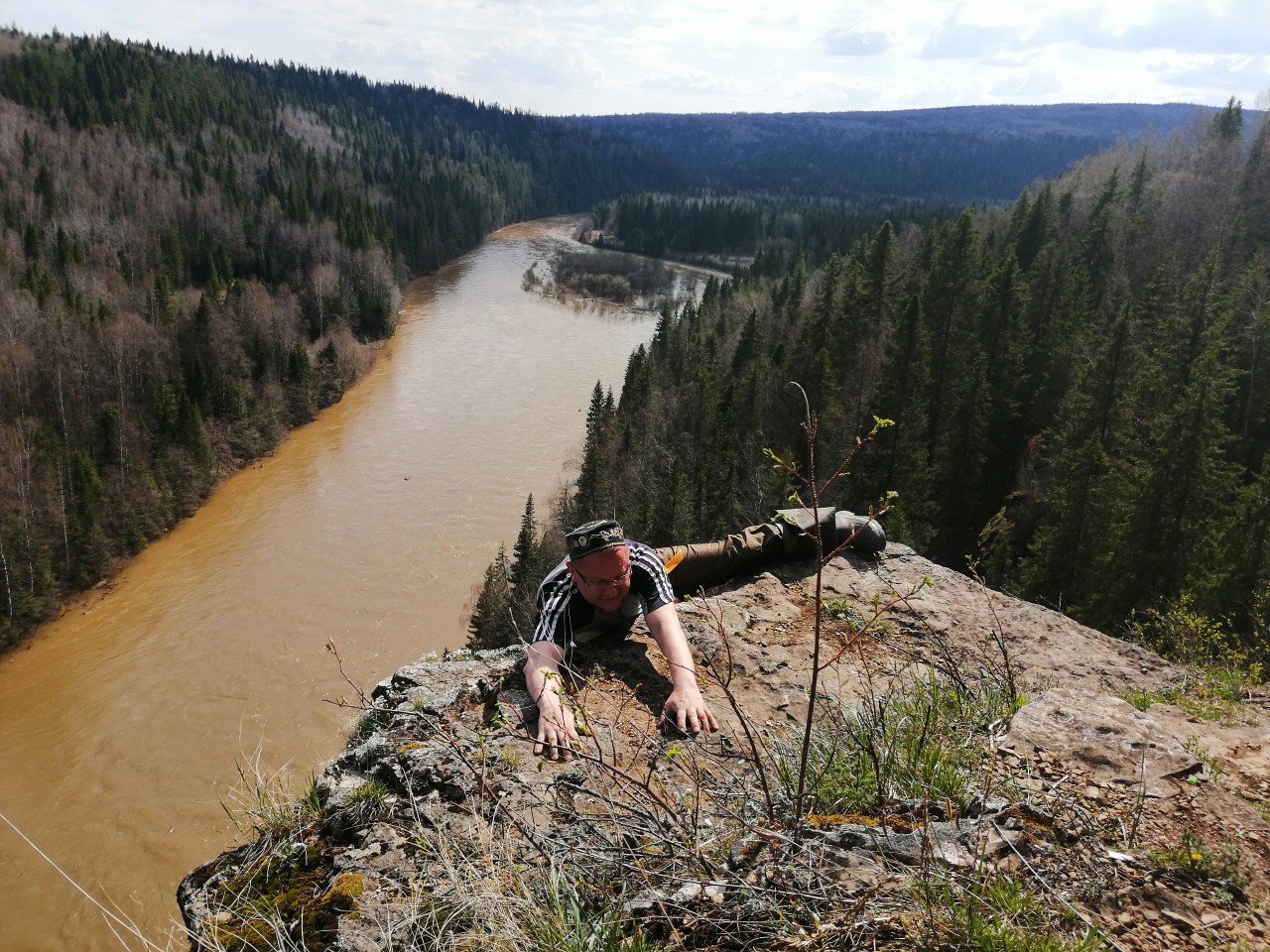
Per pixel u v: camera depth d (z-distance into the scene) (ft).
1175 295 162.20
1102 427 118.73
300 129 623.36
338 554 151.94
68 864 85.10
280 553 152.15
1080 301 168.55
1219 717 10.84
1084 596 100.32
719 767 9.07
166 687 114.42
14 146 359.05
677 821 7.65
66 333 204.54
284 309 260.01
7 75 422.41
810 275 341.82
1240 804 7.93
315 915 7.59
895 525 111.34
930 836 7.18
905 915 6.35
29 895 81.66
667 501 142.92
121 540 148.77
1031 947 5.85
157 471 164.45
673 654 10.23
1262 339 128.88
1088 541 102.47
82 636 127.54
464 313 346.33
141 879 83.30
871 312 196.44
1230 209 228.43
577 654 11.38
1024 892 6.54
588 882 7.24
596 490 149.18
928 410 151.64
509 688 10.68
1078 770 8.52
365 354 275.18
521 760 9.23
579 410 231.30
